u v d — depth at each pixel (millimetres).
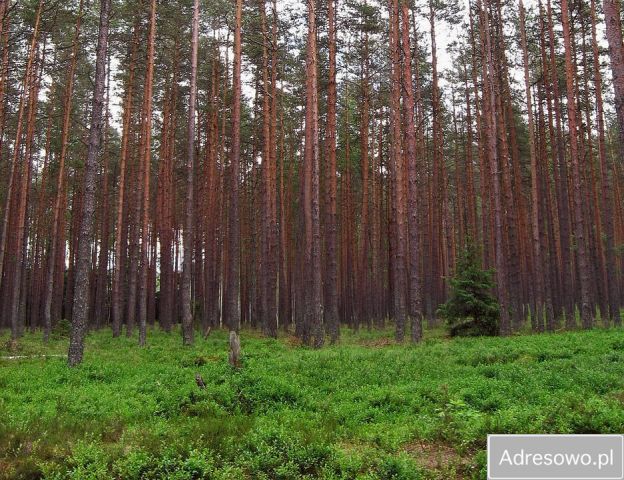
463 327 23828
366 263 37094
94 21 27969
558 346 16391
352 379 12414
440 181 38188
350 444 7797
